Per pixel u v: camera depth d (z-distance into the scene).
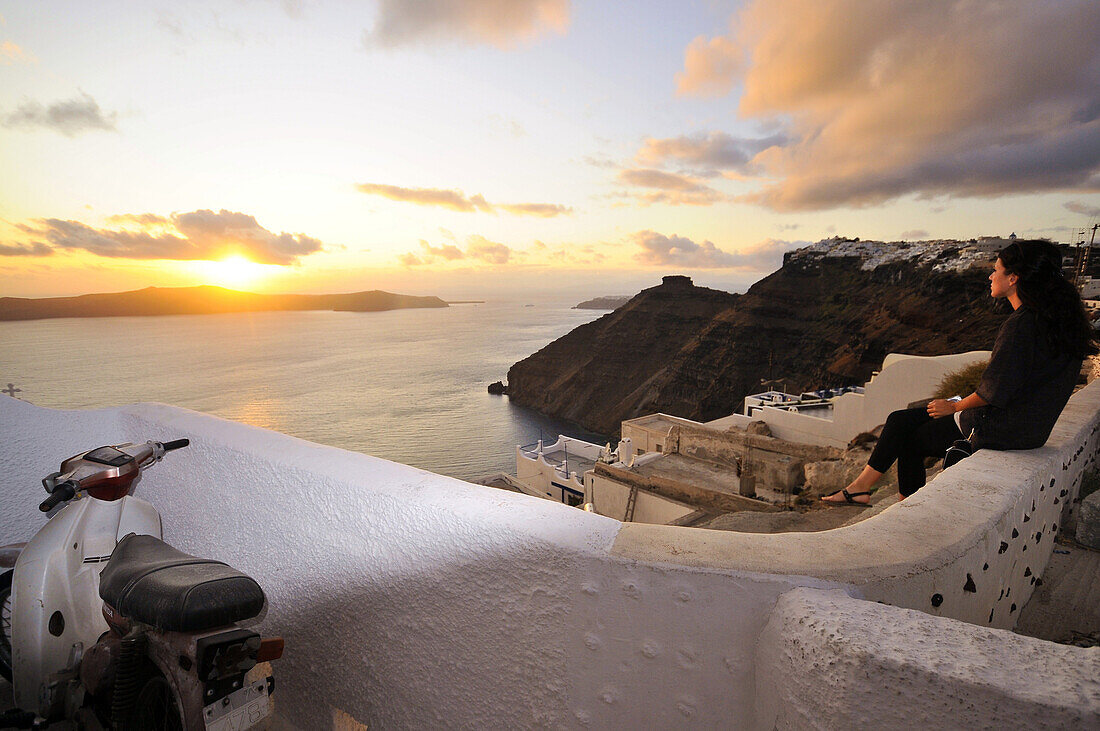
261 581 2.15
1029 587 2.51
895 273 130.25
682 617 1.30
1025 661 0.92
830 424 21.92
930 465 7.30
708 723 1.30
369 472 1.91
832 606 1.14
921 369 17.83
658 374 192.50
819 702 1.04
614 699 1.39
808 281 158.50
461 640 1.62
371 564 1.81
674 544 1.40
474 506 1.62
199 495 2.42
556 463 47.44
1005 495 2.00
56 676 2.11
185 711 1.46
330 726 1.97
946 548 1.49
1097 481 3.79
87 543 2.25
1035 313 2.47
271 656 1.57
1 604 2.49
